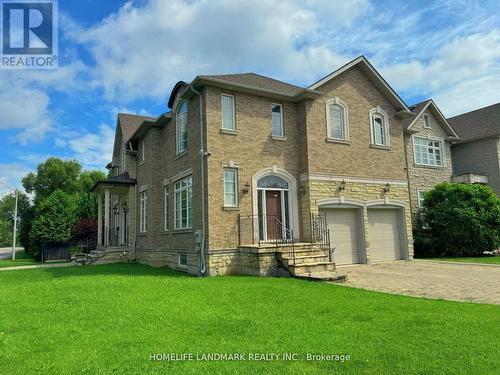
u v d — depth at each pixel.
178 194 16.70
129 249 20.97
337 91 16.98
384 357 4.91
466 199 20.56
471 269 14.24
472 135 26.23
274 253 13.16
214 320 6.77
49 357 5.02
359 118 17.48
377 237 17.53
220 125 14.29
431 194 21.77
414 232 21.58
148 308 7.67
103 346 5.41
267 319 6.84
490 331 5.96
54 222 28.11
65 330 6.22
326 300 8.45
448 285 10.64
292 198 15.66
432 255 21.17
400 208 18.33
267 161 15.20
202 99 14.38
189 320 6.77
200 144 14.28
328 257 14.28
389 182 17.95
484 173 25.44
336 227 16.39
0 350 5.32
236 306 7.87
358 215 17.00
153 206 18.50
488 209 20.20
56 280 12.05
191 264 14.32
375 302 8.23
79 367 4.67
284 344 5.43
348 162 16.75
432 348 5.21
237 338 5.73
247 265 13.43
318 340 5.60
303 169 15.84
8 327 6.45
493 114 27.08
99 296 8.95
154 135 19.09
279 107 16.03
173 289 9.84
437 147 24.83
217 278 12.26
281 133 15.88
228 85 14.34
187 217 15.38
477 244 19.75
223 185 14.04
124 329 6.25
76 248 25.59
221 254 13.56
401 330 6.08
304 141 15.88
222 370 4.54
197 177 14.45
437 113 24.62
